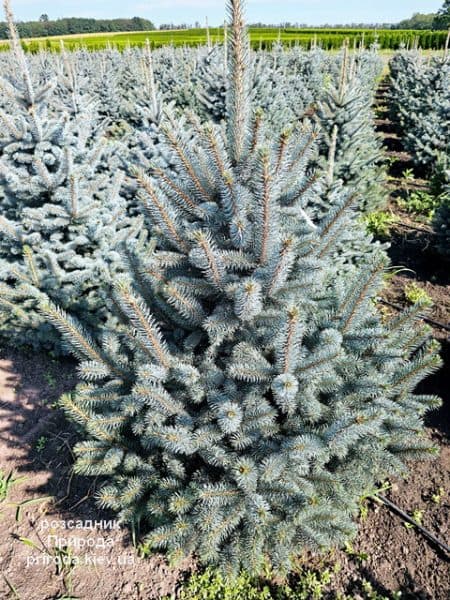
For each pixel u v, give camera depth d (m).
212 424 2.69
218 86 10.05
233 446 2.71
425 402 3.17
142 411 2.85
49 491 3.67
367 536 3.30
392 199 8.69
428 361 2.96
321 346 2.60
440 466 3.77
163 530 2.61
